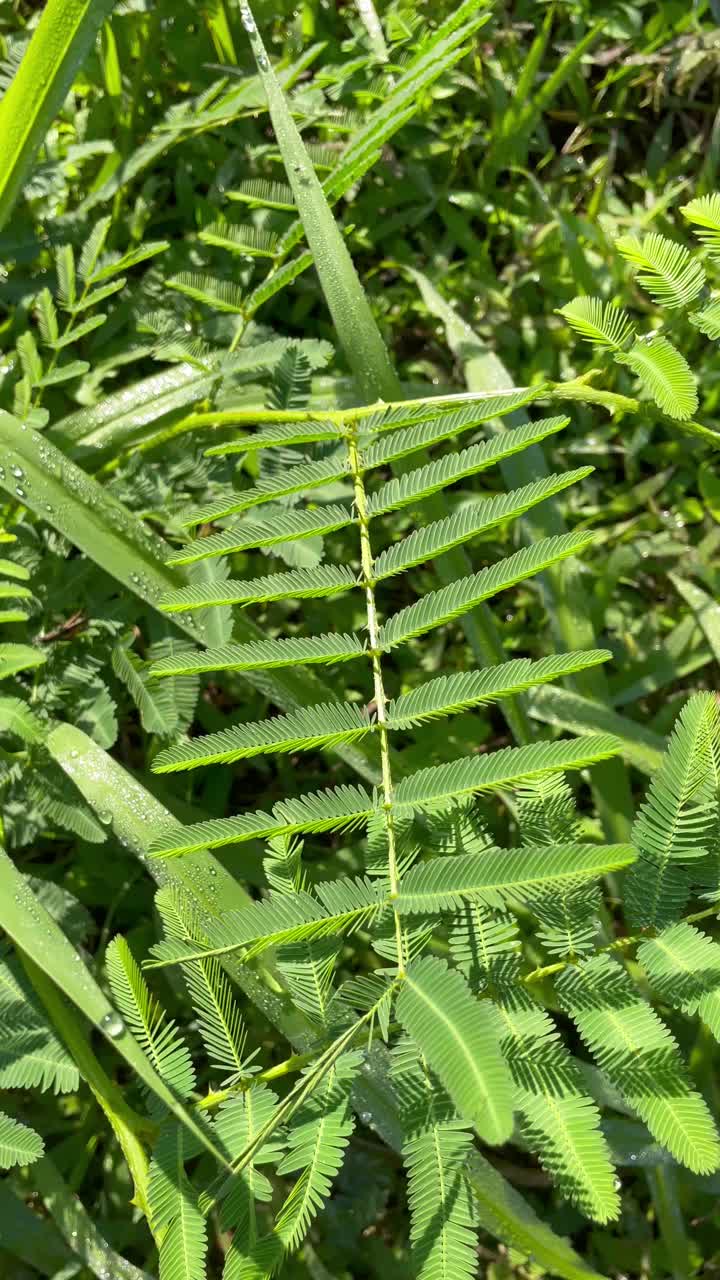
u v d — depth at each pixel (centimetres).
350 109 44
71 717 36
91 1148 37
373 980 21
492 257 49
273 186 39
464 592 24
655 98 48
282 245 37
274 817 23
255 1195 22
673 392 26
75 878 40
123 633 36
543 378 46
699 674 45
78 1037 31
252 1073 24
